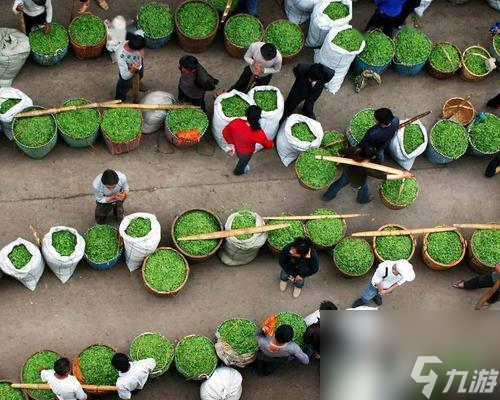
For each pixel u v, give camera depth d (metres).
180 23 13.30
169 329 11.57
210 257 11.94
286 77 13.72
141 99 12.82
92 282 11.68
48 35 12.86
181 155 12.77
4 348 11.12
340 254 11.98
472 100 14.07
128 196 12.30
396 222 12.81
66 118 12.20
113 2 13.90
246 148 11.77
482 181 13.37
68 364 9.77
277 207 12.62
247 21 13.53
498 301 12.07
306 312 11.98
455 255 12.28
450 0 14.91
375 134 11.52
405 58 13.73
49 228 11.94
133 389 10.18
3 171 12.20
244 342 11.09
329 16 13.39
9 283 11.49
